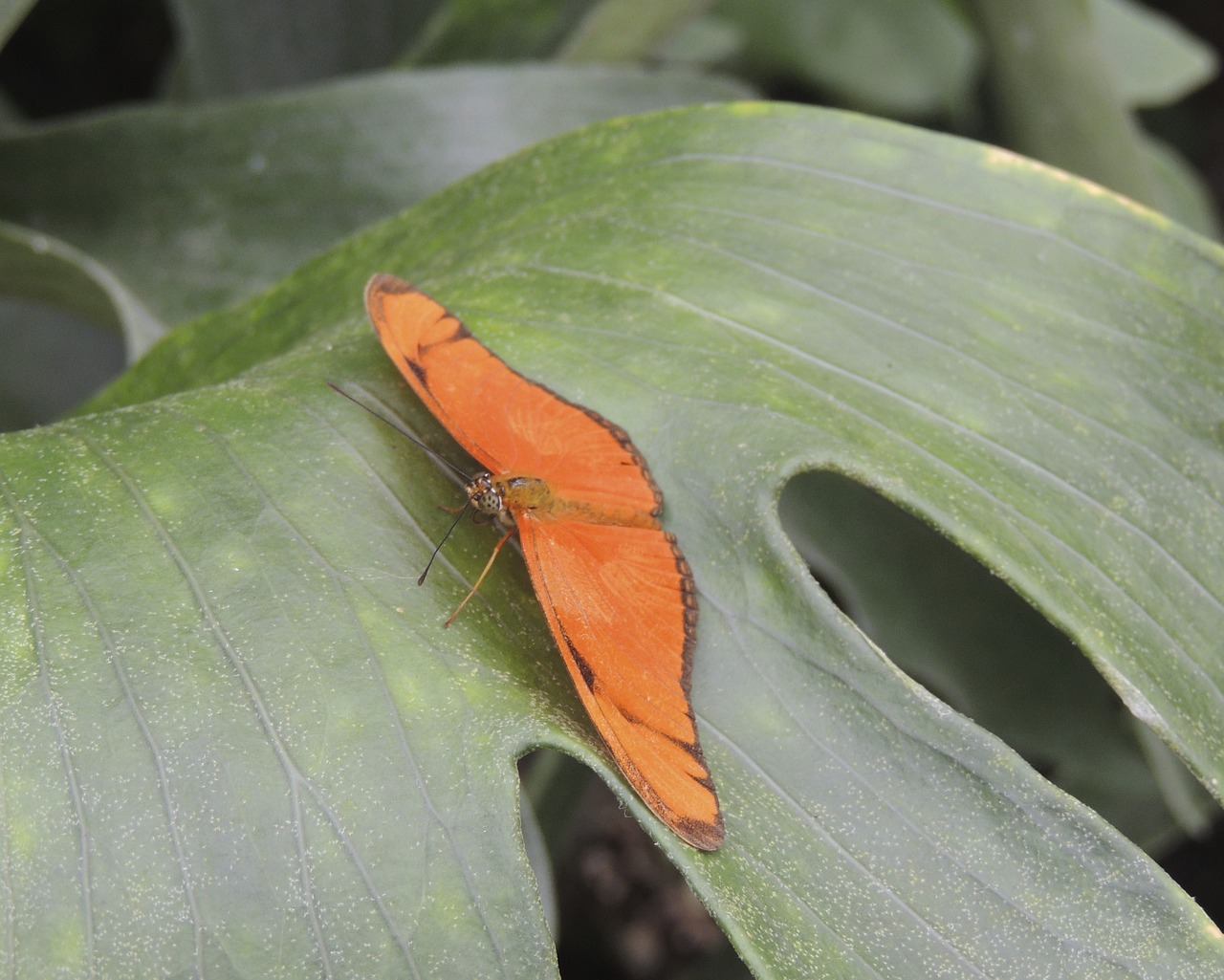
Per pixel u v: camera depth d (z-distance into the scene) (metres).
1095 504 0.38
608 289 0.40
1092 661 0.37
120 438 0.38
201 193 0.49
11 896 0.35
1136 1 0.89
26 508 0.37
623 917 0.67
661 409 0.39
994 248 0.40
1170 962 0.36
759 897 0.36
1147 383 0.39
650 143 0.42
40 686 0.36
